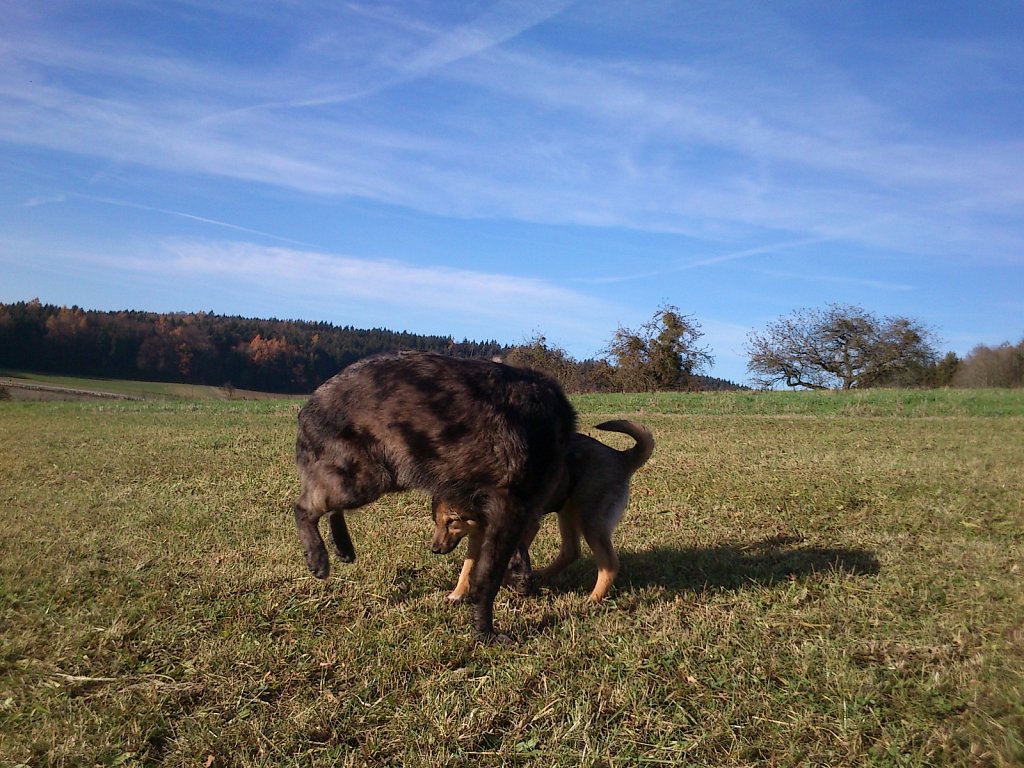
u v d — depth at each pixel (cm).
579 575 266
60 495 380
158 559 273
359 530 316
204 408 988
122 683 188
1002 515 340
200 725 171
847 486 405
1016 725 162
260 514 341
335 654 201
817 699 178
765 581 253
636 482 421
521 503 210
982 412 871
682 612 229
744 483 416
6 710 176
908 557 276
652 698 179
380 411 207
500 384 209
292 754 163
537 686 187
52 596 236
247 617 222
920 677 186
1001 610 223
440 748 161
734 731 167
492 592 210
